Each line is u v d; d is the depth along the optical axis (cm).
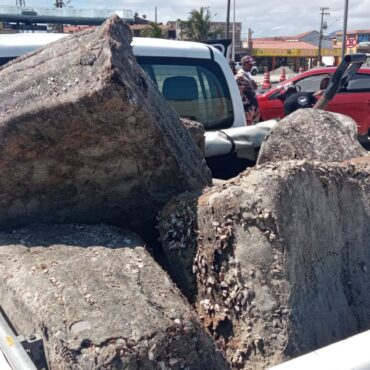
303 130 296
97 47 201
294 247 187
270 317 180
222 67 403
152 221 231
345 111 1206
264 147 306
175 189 226
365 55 391
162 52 377
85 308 159
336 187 210
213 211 195
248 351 181
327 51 5847
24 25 494
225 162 339
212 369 164
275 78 3784
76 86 192
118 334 151
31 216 216
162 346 153
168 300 168
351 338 143
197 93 393
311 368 131
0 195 207
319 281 196
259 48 5909
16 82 211
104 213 226
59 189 213
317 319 188
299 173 194
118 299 162
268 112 1203
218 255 192
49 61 216
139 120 195
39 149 198
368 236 221
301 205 193
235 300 186
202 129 298
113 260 183
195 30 4697
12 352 141
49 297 164
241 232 188
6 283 181
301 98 795
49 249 193
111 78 184
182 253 204
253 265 185
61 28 519
